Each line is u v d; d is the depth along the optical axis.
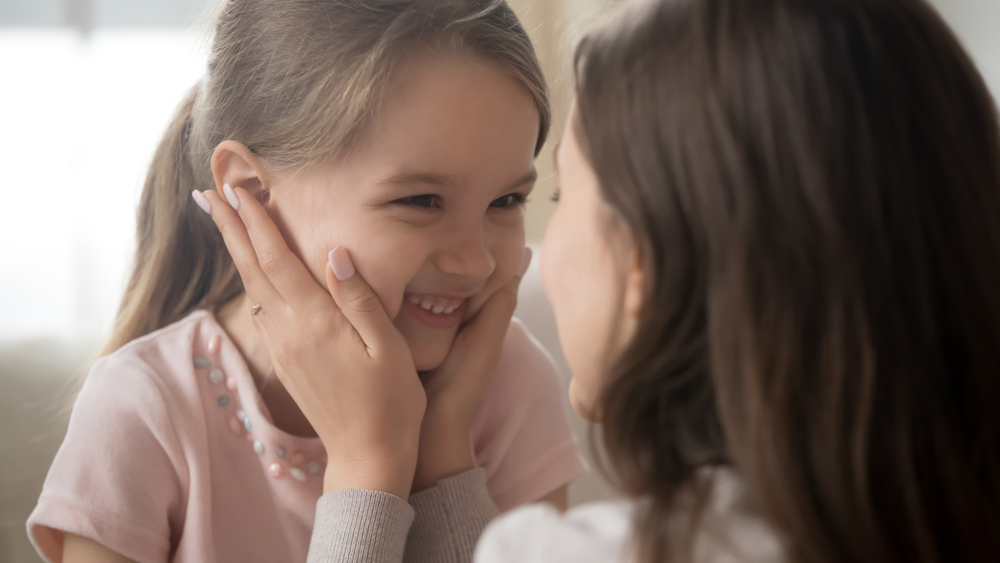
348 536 0.75
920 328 0.46
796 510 0.44
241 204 0.83
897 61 0.45
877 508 0.46
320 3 0.79
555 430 1.01
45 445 1.14
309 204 0.80
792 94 0.44
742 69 0.45
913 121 0.45
